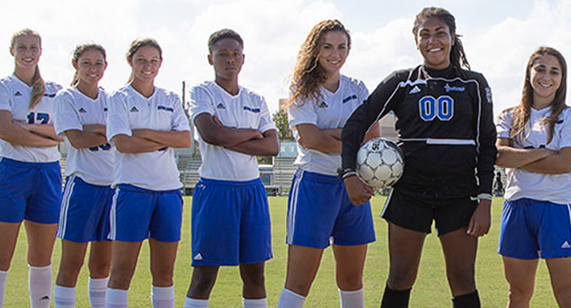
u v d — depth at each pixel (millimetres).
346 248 4723
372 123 4238
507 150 4773
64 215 5293
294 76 4703
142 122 5047
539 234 4688
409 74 4145
